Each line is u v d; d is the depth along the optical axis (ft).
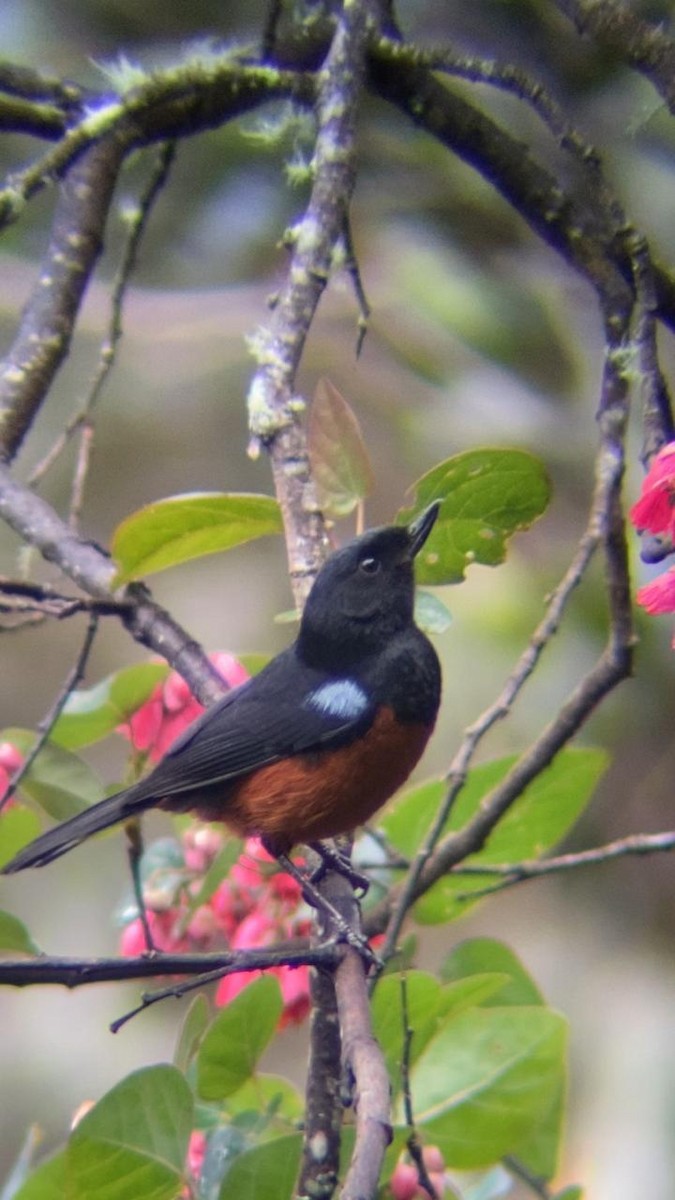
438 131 23.45
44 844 21.12
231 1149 18.38
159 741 23.85
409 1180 18.33
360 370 44.50
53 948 41.86
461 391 43.04
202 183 40.37
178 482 47.57
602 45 22.07
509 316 41.47
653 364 19.19
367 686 21.98
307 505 20.13
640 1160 36.29
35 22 37.29
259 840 23.03
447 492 21.63
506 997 23.16
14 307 40.78
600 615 39.40
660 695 39.32
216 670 22.76
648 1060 38.58
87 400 24.25
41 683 50.62
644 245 20.97
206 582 48.34
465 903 24.84
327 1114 17.47
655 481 16.21
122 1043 43.88
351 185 21.01
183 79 23.32
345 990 16.12
